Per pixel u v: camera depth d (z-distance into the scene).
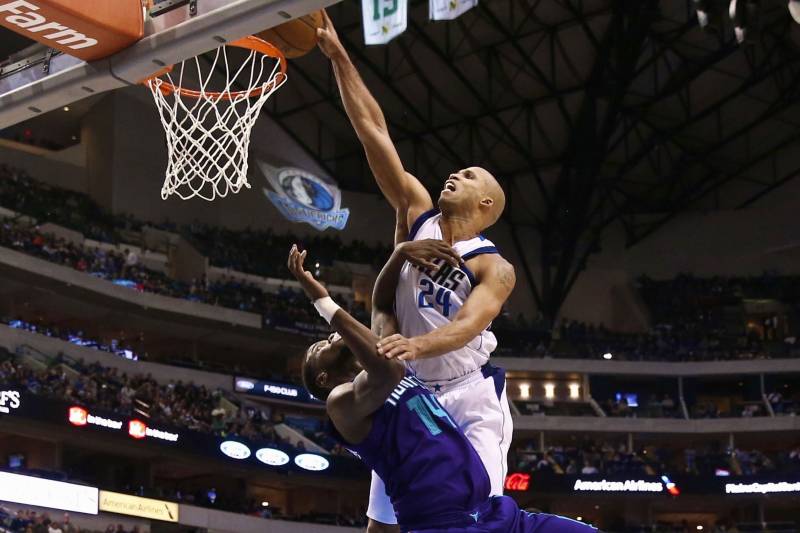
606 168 45.84
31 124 41.88
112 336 39.31
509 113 42.47
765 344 44.69
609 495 38.41
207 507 33.09
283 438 36.50
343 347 4.29
